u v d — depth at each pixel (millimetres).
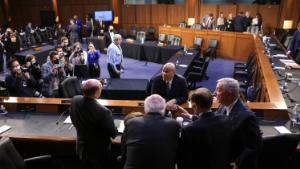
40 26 18578
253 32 11148
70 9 18203
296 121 3305
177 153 2318
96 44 12820
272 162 2682
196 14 14781
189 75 6750
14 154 2678
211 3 14781
